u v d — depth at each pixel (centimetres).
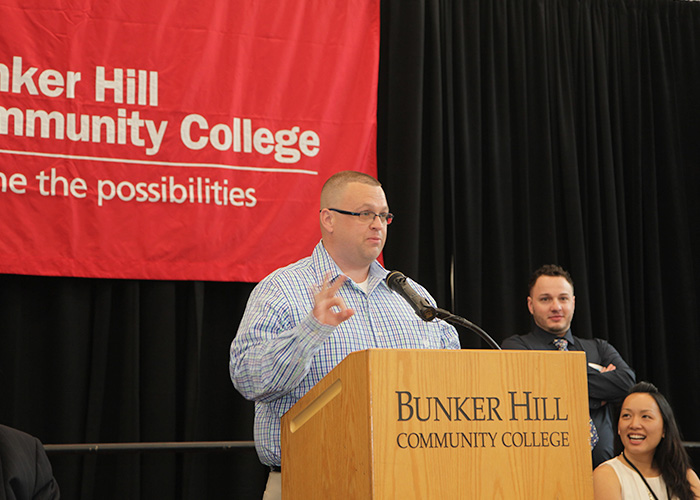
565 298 309
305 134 356
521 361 128
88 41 336
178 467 344
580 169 411
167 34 345
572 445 128
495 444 124
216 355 352
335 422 129
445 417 121
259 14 359
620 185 412
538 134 402
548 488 125
